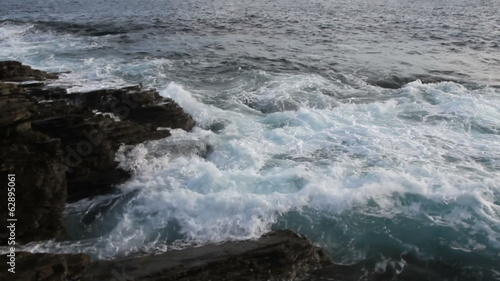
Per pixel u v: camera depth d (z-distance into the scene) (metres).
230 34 33.06
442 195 10.77
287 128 14.77
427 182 11.35
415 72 22.00
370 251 9.49
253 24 38.28
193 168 12.03
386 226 10.06
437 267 9.05
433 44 29.72
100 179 11.19
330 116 15.71
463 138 14.20
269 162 12.64
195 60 23.95
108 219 10.23
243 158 12.73
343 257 9.38
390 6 55.56
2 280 7.09
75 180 10.83
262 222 10.05
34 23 35.53
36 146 9.84
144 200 10.70
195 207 10.38
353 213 10.40
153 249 9.21
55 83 14.47
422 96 18.05
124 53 25.28
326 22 40.31
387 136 14.20
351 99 17.86
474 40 31.09
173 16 42.31
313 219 10.24
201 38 31.08
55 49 25.81
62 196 9.73
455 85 19.17
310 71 22.02
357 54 26.30
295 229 10.02
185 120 14.27
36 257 7.88
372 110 16.39
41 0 54.69
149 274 7.87
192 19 40.50
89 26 34.47
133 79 19.92
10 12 43.38
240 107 16.81
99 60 23.23
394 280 8.77
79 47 26.59
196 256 8.49
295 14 46.06
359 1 61.56
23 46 26.59
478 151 13.29
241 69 22.12
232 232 9.75
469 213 10.26
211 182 11.30
